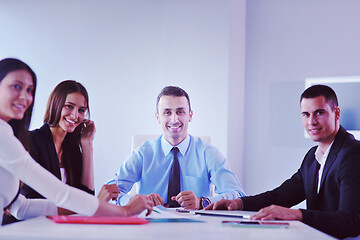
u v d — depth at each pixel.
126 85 4.37
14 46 4.59
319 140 2.12
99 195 2.01
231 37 3.90
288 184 2.30
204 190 2.68
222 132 3.88
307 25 3.84
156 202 2.04
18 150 1.29
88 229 1.18
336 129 2.13
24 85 1.50
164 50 4.27
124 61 4.38
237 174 3.96
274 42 3.96
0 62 1.49
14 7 4.59
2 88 1.48
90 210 1.34
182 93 2.68
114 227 1.23
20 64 1.50
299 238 1.15
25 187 2.20
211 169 2.65
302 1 3.87
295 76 3.86
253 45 4.03
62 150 2.62
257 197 2.16
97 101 4.43
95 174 4.39
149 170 2.70
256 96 4.00
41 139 2.46
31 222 1.30
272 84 3.95
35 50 4.55
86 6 4.47
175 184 2.63
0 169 1.43
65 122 2.61
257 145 3.98
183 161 2.68
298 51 3.87
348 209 1.73
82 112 2.67
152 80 4.30
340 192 1.87
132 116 4.34
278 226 1.33
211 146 2.73
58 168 2.47
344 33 3.71
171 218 1.50
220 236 1.14
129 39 4.38
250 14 4.05
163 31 4.28
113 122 4.39
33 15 4.56
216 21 3.96
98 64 4.44
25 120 1.57
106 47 4.43
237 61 3.97
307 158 2.24
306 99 2.15
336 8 3.74
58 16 4.51
